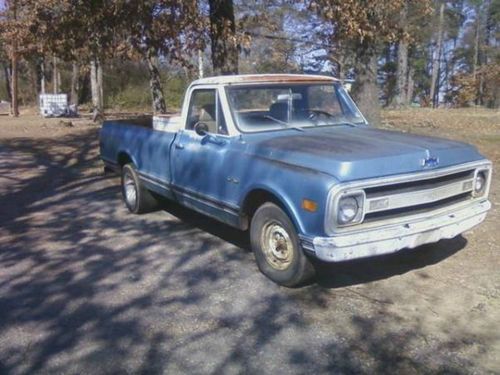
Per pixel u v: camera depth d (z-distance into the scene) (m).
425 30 37.25
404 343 3.68
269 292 4.52
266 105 5.32
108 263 5.27
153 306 4.30
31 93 43.25
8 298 4.48
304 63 26.81
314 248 4.07
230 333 3.85
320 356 3.53
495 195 7.41
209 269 5.06
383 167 4.09
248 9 15.70
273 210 4.52
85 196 8.21
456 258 5.16
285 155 4.44
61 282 4.81
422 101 51.91
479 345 3.65
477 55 54.78
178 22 8.45
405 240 4.17
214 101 5.31
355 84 10.66
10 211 7.34
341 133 5.11
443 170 4.39
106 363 3.49
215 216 5.39
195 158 5.50
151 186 6.58
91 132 18.28
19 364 3.49
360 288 4.57
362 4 8.80
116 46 9.66
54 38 9.62
